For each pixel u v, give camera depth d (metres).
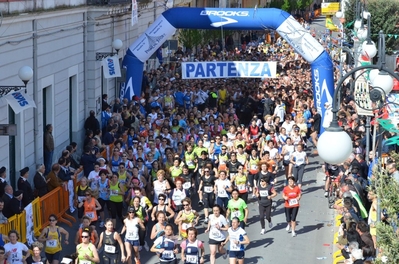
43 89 24.48
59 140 26.11
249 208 23.70
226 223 17.67
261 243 20.30
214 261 17.67
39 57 23.44
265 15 31.55
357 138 24.69
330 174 23.72
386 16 42.50
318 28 86.75
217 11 31.78
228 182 20.72
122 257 16.97
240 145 23.89
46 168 23.97
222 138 25.42
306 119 31.36
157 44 31.98
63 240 19.75
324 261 18.91
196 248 16.56
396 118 20.17
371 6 42.78
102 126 28.67
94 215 19.47
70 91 27.92
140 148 23.19
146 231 19.86
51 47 24.70
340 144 10.18
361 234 15.66
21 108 19.59
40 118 23.69
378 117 17.22
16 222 17.62
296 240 20.56
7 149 20.98
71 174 21.86
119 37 34.19
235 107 34.72
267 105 33.41
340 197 20.95
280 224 22.02
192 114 28.56
